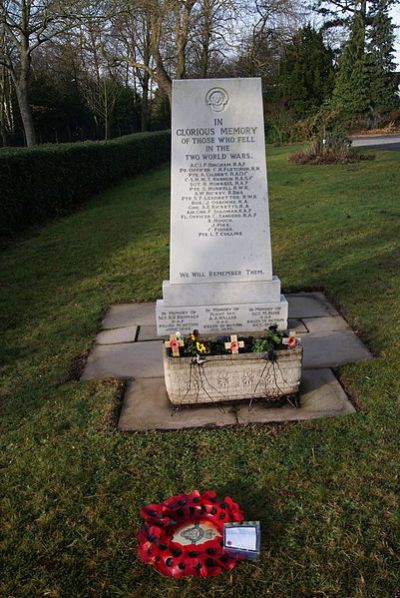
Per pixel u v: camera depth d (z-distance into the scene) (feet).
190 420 13.16
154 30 80.18
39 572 8.98
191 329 16.10
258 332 15.94
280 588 8.49
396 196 42.09
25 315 20.93
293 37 89.81
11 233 35.94
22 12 64.28
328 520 9.70
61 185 44.98
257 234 15.61
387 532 9.37
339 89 126.21
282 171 63.67
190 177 15.14
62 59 86.07
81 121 125.80
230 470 11.19
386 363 15.28
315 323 18.83
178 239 15.57
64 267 27.81
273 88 136.56
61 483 10.99
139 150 74.08
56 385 15.19
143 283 24.30
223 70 108.37
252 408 13.55
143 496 10.58
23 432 12.84
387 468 10.91
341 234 30.55
